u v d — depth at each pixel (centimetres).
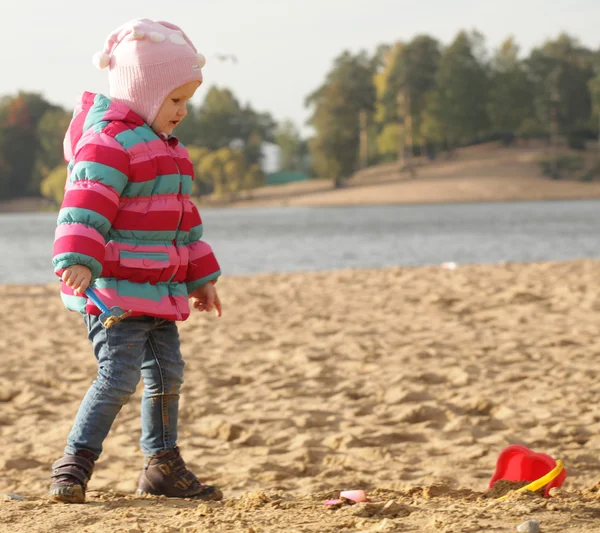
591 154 13175
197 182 14212
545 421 635
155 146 390
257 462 564
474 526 307
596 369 798
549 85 13362
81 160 375
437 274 1805
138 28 392
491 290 1448
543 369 814
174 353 407
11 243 4941
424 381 784
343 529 315
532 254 3030
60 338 1113
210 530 318
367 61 12912
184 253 404
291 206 12175
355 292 1528
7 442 626
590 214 6881
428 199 11219
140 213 385
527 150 13600
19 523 340
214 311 1310
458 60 12900
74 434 386
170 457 410
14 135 16612
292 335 1070
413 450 586
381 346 965
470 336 1016
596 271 1733
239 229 5719
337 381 801
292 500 391
